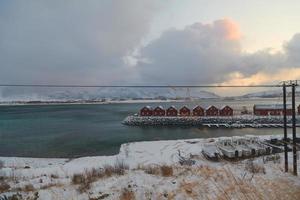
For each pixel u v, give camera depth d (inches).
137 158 1227.9
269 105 3678.6
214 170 443.5
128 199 308.2
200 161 1038.4
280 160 759.7
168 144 1654.8
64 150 1701.5
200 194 297.0
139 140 2106.3
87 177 471.2
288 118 3203.7
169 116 3609.7
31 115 5265.8
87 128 2945.4
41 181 519.5
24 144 1946.4
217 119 3277.6
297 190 254.5
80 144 1923.0
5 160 1344.7
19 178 641.0
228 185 314.5
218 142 1333.7
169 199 297.6
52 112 6343.5
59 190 379.6
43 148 1780.3
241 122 3129.9
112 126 3147.1
